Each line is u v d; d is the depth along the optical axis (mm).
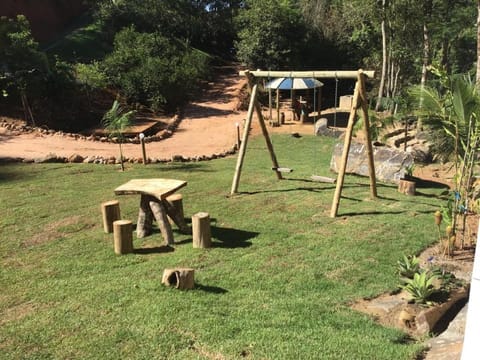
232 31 41875
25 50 18297
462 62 30844
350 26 32906
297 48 32594
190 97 28359
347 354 4227
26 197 9758
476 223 8242
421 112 8586
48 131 17188
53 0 33500
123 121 13016
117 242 6734
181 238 7449
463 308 5070
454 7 25344
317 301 5367
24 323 4812
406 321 4980
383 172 11648
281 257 6633
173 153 16234
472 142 7766
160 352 4250
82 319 4848
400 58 26609
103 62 25484
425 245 7152
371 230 7770
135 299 5270
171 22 37250
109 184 10930
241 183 11102
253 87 10039
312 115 26375
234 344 4367
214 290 5578
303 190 10438
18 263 6488
